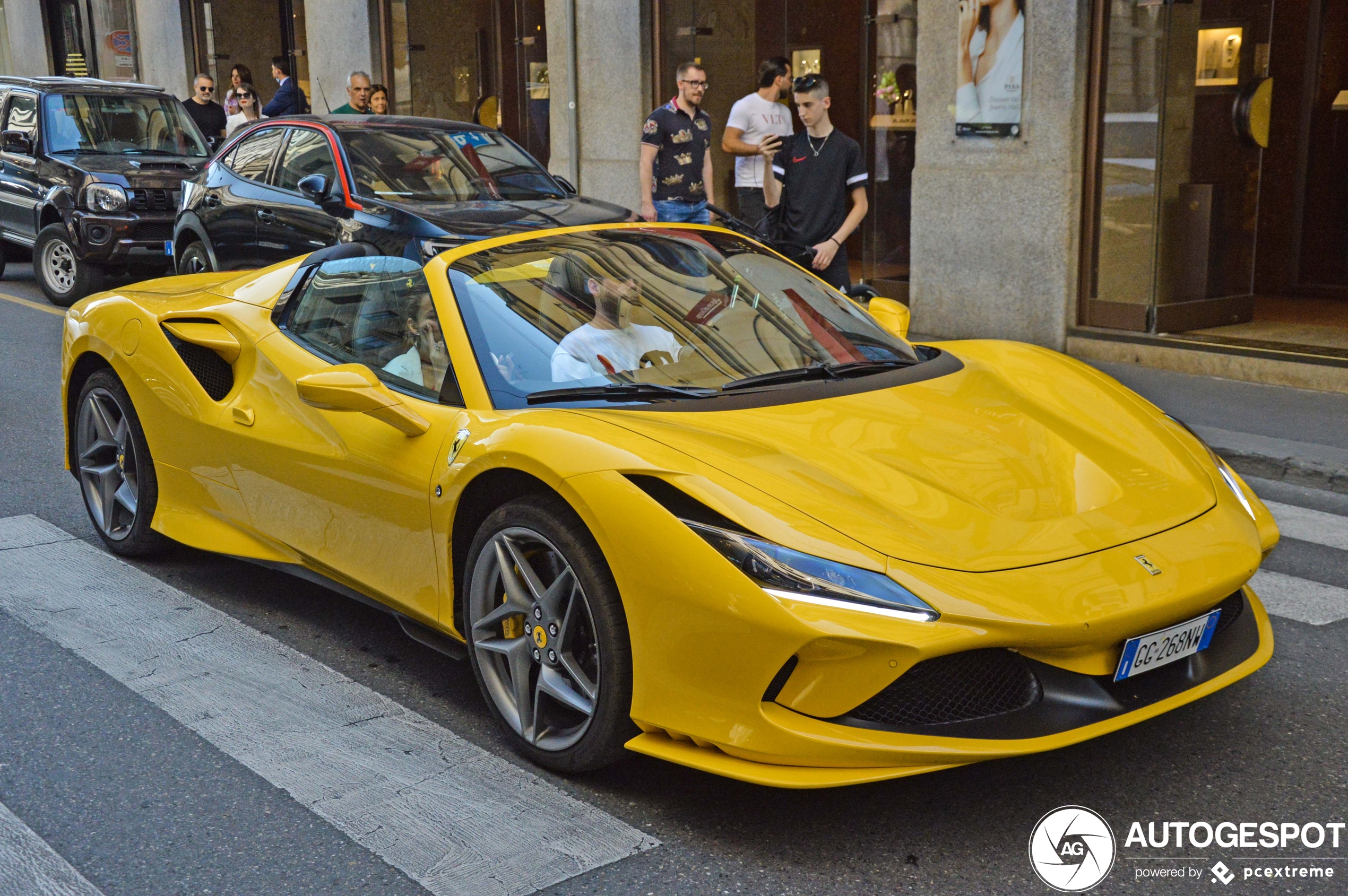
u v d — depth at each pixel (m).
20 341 9.81
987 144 9.66
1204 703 3.59
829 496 2.89
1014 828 2.91
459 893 2.70
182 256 9.69
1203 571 2.92
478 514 3.39
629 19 12.59
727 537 2.76
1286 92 10.83
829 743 2.66
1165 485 3.24
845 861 2.79
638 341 3.67
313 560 3.98
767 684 2.70
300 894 2.70
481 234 6.77
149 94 12.65
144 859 2.85
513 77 14.67
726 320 3.88
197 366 4.45
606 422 3.16
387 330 3.88
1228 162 9.24
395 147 8.29
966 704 2.73
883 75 10.75
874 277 11.17
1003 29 9.39
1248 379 8.33
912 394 3.58
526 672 3.27
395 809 3.05
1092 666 2.80
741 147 9.50
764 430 3.20
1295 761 3.23
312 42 18.00
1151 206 8.88
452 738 3.43
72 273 11.52
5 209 12.26
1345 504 5.89
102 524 4.97
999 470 3.15
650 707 2.89
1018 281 9.61
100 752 3.37
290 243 8.32
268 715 3.58
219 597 4.54
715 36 12.27
